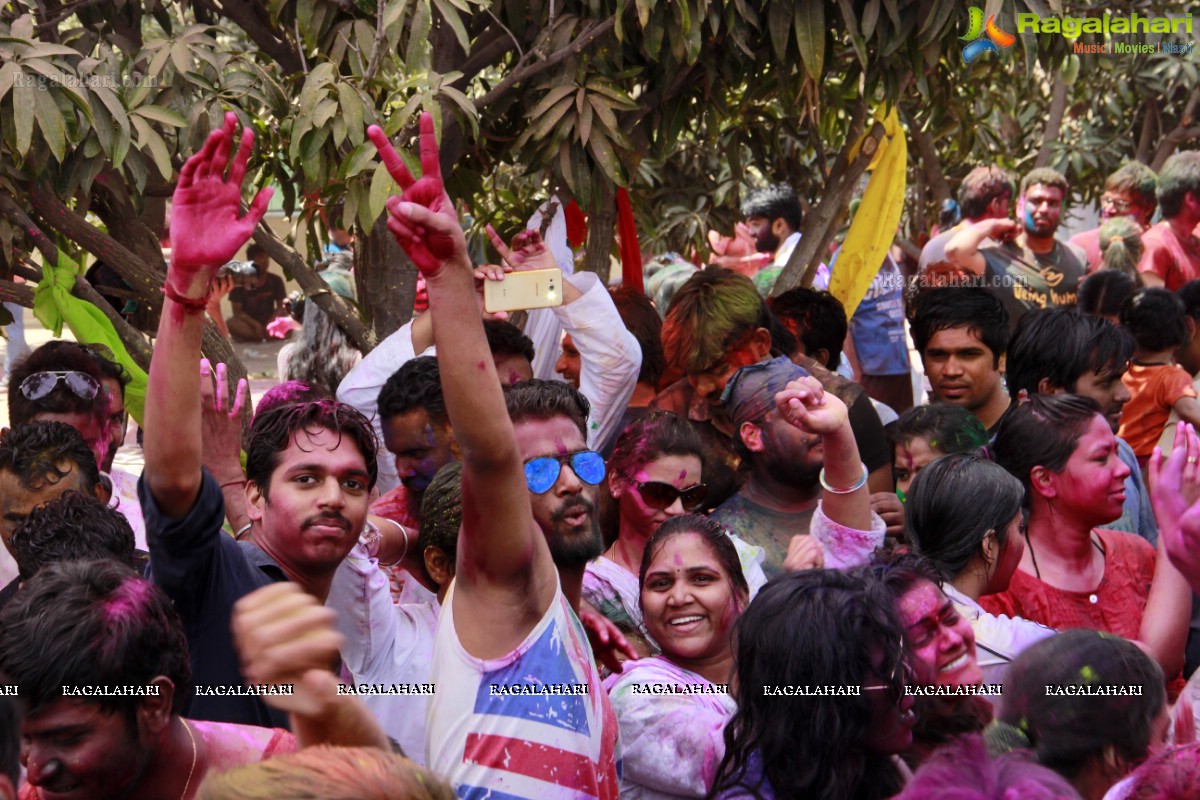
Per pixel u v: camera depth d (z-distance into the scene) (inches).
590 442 156.1
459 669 87.8
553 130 166.2
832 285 224.4
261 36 180.5
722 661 109.4
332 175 153.6
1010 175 329.7
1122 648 90.1
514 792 85.4
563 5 167.2
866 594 90.0
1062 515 132.0
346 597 106.7
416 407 126.6
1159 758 74.7
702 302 153.3
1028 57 167.8
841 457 125.3
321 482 99.8
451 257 80.2
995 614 128.9
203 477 92.0
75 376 134.5
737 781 91.5
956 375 179.6
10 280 173.5
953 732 96.7
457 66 178.7
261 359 526.6
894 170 222.4
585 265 198.4
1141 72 348.5
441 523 108.7
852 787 88.7
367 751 56.9
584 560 102.4
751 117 232.7
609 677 110.2
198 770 79.2
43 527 100.2
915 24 168.7
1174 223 296.4
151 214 197.5
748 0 167.5
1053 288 256.1
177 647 78.0
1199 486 100.2
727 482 152.6
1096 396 168.7
